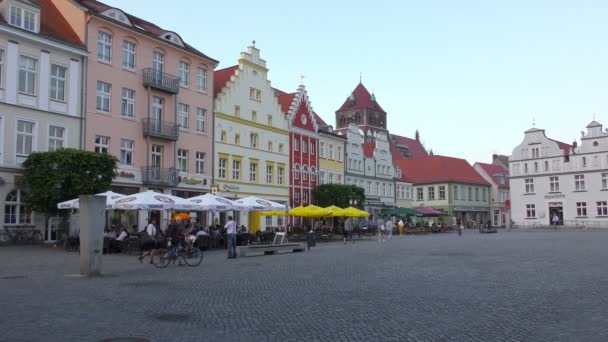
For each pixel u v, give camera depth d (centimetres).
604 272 1767
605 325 950
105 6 4150
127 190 3934
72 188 3084
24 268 1950
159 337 865
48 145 3434
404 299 1245
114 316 1040
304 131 6050
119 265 2155
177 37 4459
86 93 3678
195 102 4600
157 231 3381
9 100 3209
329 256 2683
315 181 6203
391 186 7994
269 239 3644
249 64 5244
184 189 4416
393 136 13075
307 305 1169
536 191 8394
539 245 3406
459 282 1550
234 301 1225
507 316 1037
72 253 2666
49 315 1043
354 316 1041
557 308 1120
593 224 7725
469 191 9825
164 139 4247
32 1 3350
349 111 13262
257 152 5291
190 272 1881
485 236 5359
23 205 3247
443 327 939
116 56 3912
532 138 8500
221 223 4828
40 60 3397
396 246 3588
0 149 3152
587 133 7956
